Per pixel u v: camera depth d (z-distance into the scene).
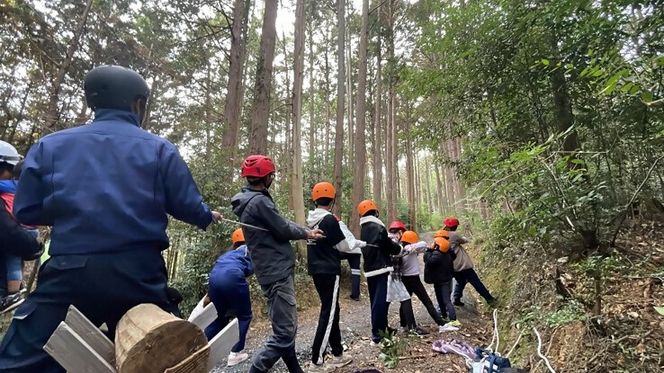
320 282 3.56
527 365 3.32
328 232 3.51
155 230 1.47
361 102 12.68
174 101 16.89
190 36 14.35
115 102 1.61
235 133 10.70
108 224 1.37
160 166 1.55
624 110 3.23
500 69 4.87
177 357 1.25
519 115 5.14
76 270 1.33
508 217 3.87
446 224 6.03
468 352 3.80
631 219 4.33
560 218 3.41
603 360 2.73
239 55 11.37
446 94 6.16
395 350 3.86
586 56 3.43
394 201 19.88
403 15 16.67
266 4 8.47
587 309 3.29
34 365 1.33
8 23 10.49
